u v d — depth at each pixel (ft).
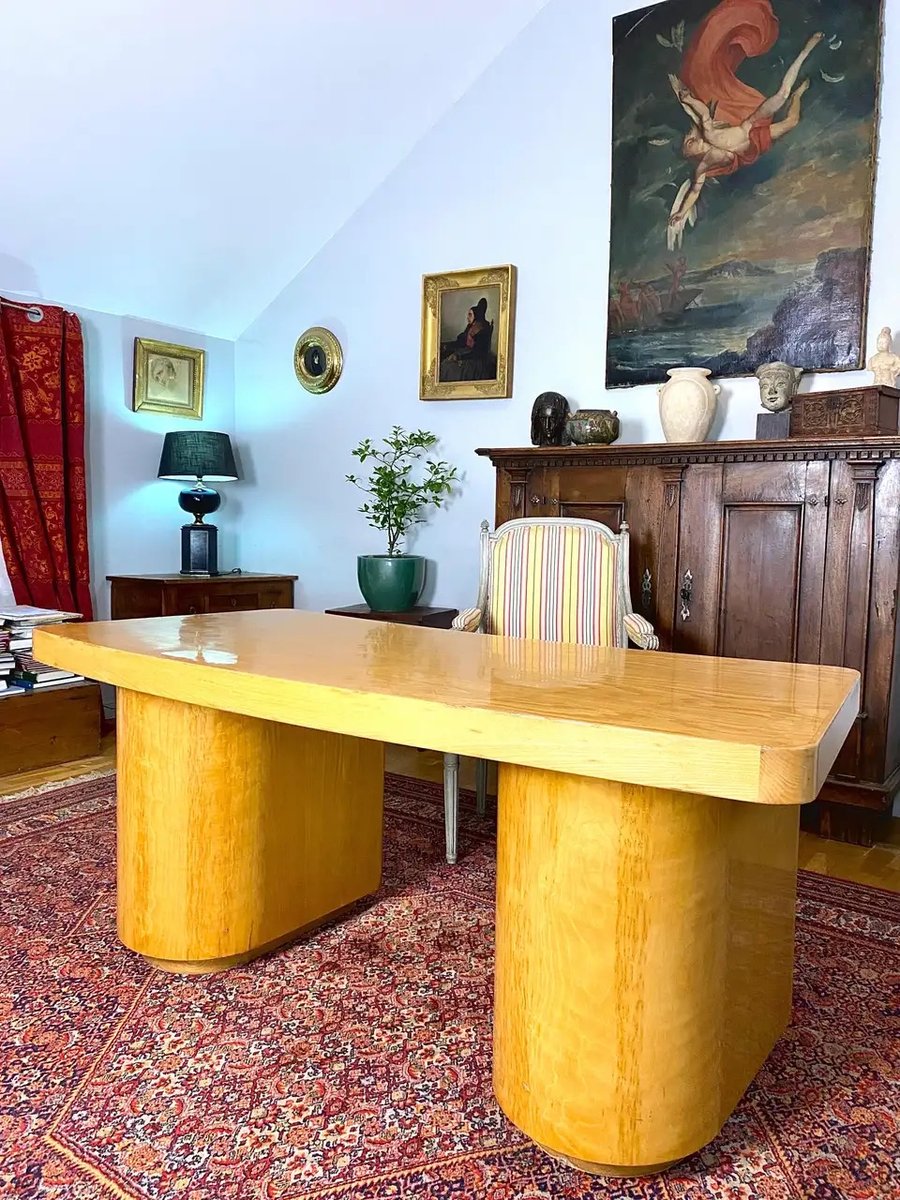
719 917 4.12
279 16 10.07
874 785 8.65
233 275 13.85
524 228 12.06
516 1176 4.14
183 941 5.84
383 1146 4.32
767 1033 5.00
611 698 4.10
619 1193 4.05
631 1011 3.99
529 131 11.93
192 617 7.35
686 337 10.73
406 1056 5.07
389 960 6.21
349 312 13.85
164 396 14.11
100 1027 5.31
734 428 10.55
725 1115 4.39
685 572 9.57
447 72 12.05
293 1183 4.05
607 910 3.98
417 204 13.02
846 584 8.68
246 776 5.89
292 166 12.39
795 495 8.89
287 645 5.74
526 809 4.20
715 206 10.43
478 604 9.06
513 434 12.35
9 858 7.91
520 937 4.26
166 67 10.00
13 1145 4.27
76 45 9.27
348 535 14.17
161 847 5.80
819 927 6.88
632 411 11.30
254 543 15.34
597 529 8.57
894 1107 4.69
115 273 12.65
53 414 12.25
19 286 11.96
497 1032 4.51
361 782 6.92
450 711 3.84
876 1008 5.69
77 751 11.30
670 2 10.57
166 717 5.71
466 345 12.54
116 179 11.14
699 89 10.43
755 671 5.08
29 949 6.28
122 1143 4.30
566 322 11.79
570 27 11.47
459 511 12.91
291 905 6.37
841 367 9.76
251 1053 5.07
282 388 14.75
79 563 12.76
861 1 9.44
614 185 11.10
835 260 9.73
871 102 9.44
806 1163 4.26
